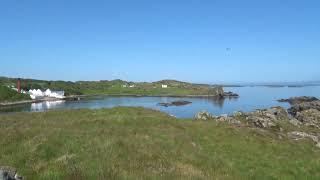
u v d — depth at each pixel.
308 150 33.84
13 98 187.50
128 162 22.38
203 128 36.91
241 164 26.02
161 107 159.75
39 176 19.50
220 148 29.94
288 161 27.88
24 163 22.25
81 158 22.30
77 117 42.19
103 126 34.19
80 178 19.06
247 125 47.84
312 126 65.12
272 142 34.22
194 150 27.81
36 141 25.61
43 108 155.25
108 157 22.75
